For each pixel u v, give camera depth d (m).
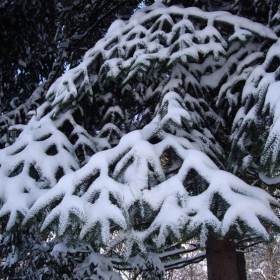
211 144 2.92
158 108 2.90
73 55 4.42
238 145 2.57
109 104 3.62
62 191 2.19
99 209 2.03
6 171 2.53
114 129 3.30
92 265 3.66
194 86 3.04
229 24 2.82
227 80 2.95
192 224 1.93
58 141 2.78
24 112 4.23
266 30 2.74
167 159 2.92
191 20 3.17
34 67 5.03
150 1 4.64
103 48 3.00
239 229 1.85
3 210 2.26
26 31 4.70
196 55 2.56
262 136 2.40
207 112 3.12
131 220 2.12
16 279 3.88
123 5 4.55
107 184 2.15
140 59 2.60
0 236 3.42
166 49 2.70
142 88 3.52
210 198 2.02
